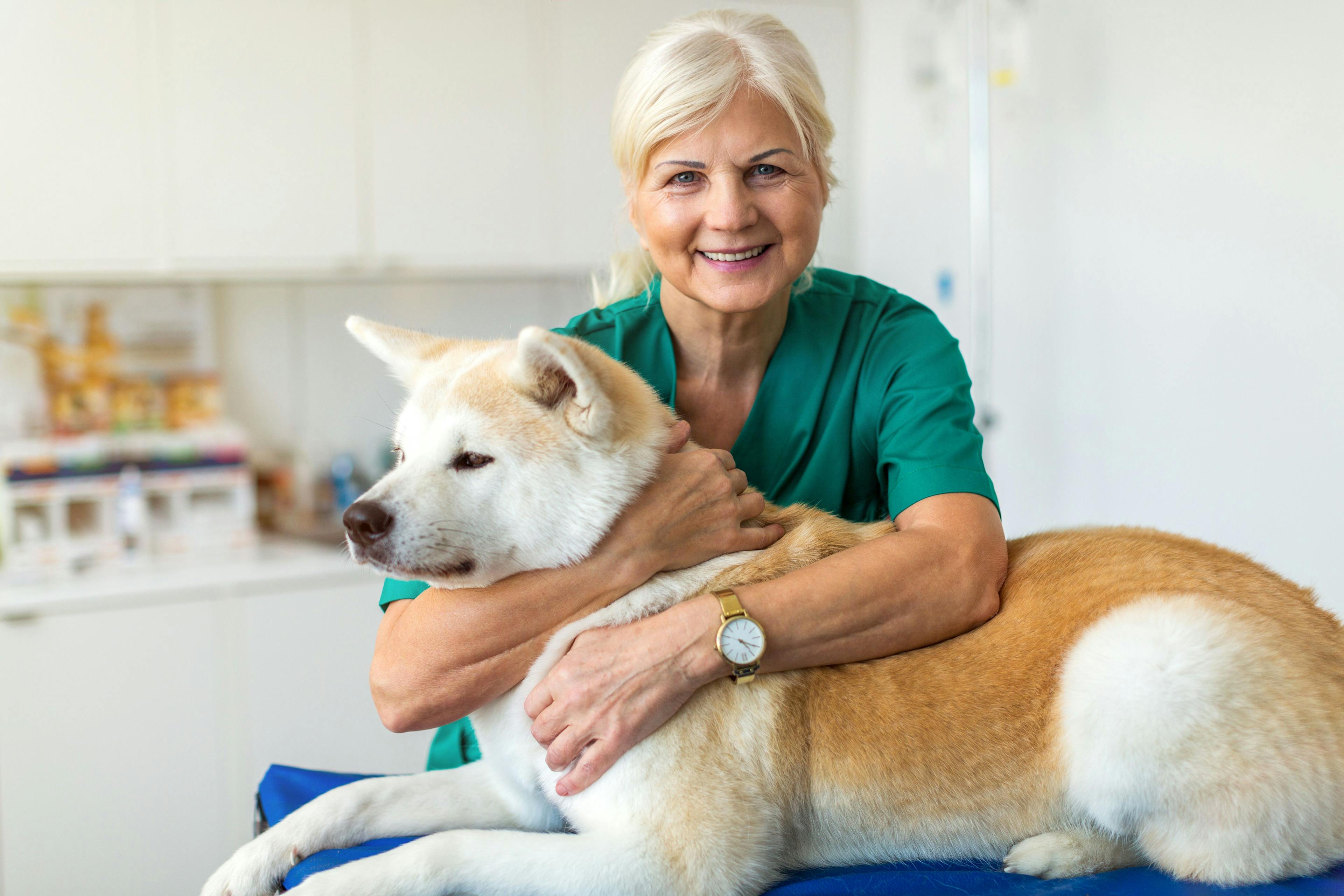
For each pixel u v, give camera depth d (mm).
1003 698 1132
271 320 3281
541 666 1118
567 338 1146
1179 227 2518
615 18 3195
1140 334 2660
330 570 2779
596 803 1066
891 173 3531
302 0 2842
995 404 3230
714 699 1103
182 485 2818
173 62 2727
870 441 1380
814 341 1381
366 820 1178
